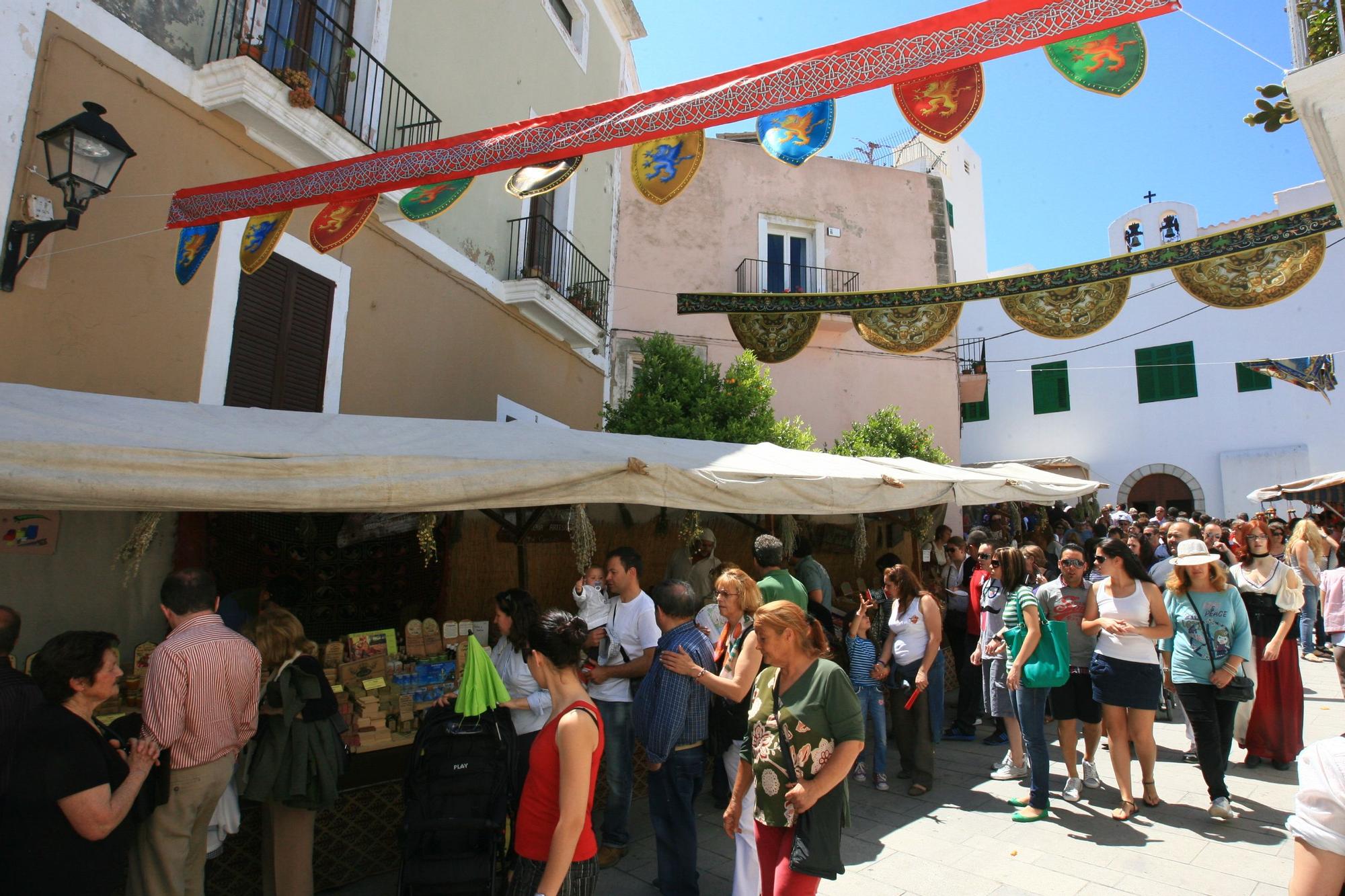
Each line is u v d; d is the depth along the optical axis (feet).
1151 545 33.27
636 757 18.25
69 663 8.83
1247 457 65.98
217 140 20.51
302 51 22.75
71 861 8.49
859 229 54.29
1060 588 17.37
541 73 36.76
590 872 8.86
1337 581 19.25
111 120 17.90
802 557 23.97
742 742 12.26
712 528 27.50
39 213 16.08
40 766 8.46
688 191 51.75
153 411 13.99
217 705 10.23
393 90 26.30
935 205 56.13
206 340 19.99
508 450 15.44
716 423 36.76
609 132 10.71
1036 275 23.56
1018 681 16.30
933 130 9.13
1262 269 19.85
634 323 49.16
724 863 14.48
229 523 17.34
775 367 52.06
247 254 15.57
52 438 10.33
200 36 20.40
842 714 9.43
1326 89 10.16
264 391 21.79
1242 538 29.32
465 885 10.25
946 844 15.02
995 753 21.74
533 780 9.05
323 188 13.57
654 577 26.09
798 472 19.72
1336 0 11.00
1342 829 5.32
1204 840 14.60
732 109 9.77
